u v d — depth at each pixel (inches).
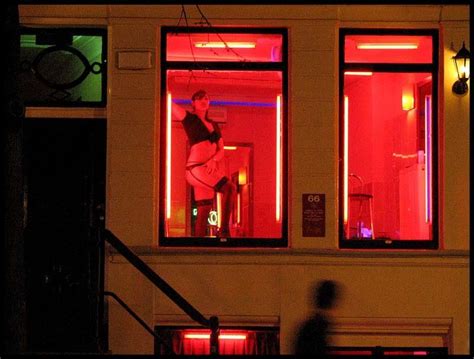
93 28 471.2
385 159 476.4
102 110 468.8
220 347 460.4
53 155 468.8
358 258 460.8
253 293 458.3
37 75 471.2
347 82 474.9
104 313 453.1
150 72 466.0
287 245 465.4
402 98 477.1
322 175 463.8
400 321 459.5
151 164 462.6
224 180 472.7
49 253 455.8
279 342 458.0
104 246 437.4
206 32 473.7
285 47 472.7
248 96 474.9
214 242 466.6
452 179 467.8
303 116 466.0
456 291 462.3
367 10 470.3
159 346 457.4
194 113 475.2
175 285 457.7
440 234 468.1
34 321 450.9
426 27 471.8
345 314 458.0
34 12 465.1
